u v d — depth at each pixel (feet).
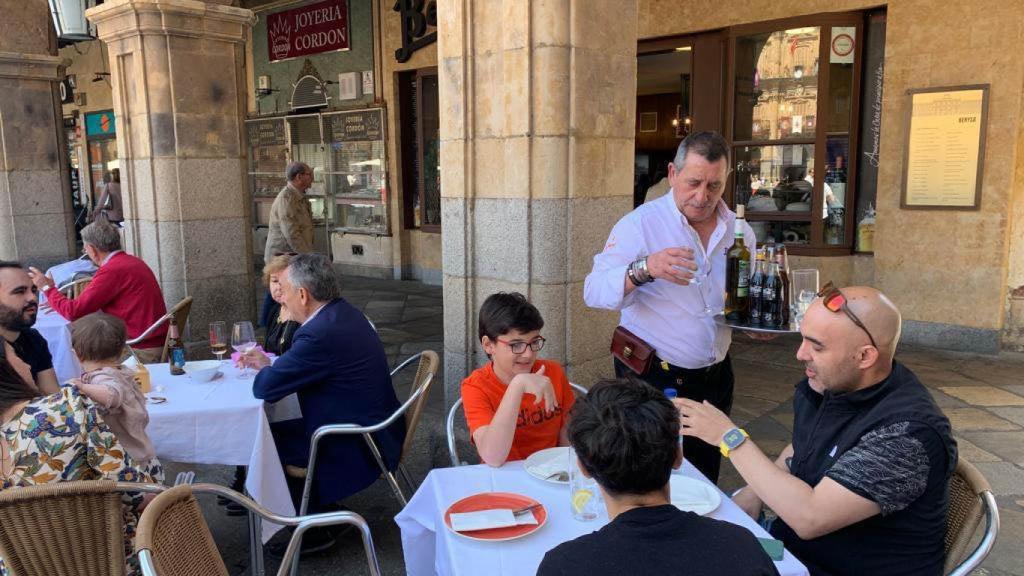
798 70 24.35
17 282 11.34
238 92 22.31
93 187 55.93
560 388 9.46
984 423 15.94
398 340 24.90
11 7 27.73
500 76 13.03
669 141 47.78
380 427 10.55
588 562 4.45
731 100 25.70
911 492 5.83
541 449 9.12
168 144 21.08
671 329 9.45
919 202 22.12
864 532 6.18
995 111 20.61
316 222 41.68
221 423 10.26
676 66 33.94
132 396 8.38
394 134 36.50
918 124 21.88
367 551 8.23
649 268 8.52
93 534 7.14
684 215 9.30
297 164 25.16
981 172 20.93
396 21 35.42
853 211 24.22
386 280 37.88
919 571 6.08
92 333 8.92
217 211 22.13
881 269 23.26
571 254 13.12
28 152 28.91
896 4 21.94
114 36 20.99
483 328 8.92
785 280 8.67
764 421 16.52
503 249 13.50
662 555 4.44
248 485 10.24
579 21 12.57
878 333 6.16
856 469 5.92
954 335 22.03
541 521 6.72
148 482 8.11
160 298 16.28
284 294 11.03
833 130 24.17
